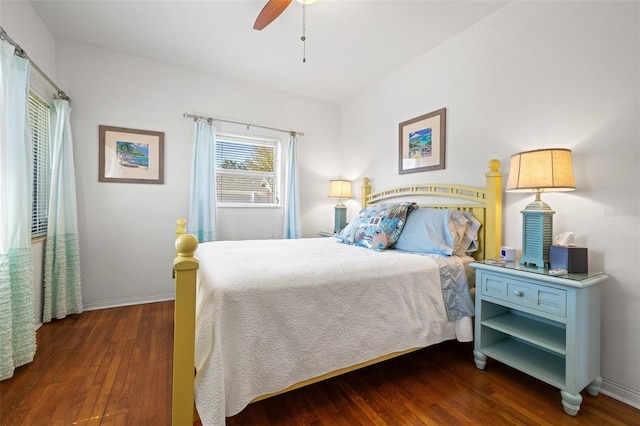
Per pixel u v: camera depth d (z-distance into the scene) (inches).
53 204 101.9
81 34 105.1
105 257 117.2
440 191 107.0
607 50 66.7
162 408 58.5
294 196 151.6
